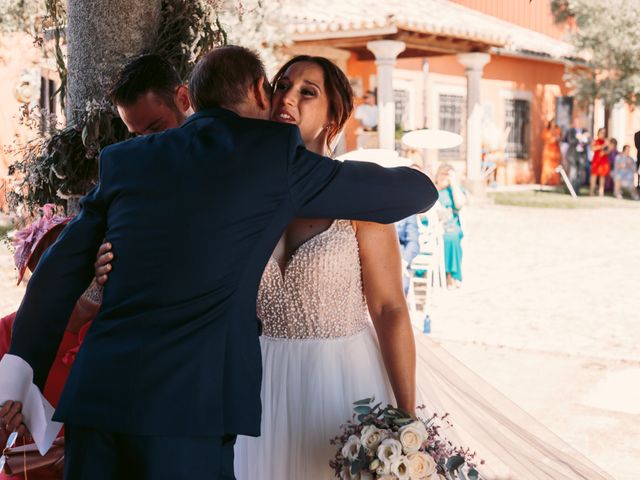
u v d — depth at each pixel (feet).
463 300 31.63
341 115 9.08
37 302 7.30
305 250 8.44
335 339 8.70
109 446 6.88
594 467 10.37
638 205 70.54
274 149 7.18
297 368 8.68
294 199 7.18
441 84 76.38
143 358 6.73
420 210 7.80
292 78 8.92
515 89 86.38
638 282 35.53
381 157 21.75
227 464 7.13
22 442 9.30
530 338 25.59
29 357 7.41
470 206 65.92
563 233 52.29
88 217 7.46
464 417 10.22
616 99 80.07
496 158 82.69
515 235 51.16
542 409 19.02
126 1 11.48
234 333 7.00
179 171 7.08
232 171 7.02
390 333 8.68
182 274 6.82
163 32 11.88
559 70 92.68
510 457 10.24
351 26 51.55
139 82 9.36
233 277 6.95
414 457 7.49
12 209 12.51
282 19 33.12
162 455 6.68
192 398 6.74
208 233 6.86
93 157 11.53
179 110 9.51
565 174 77.77
